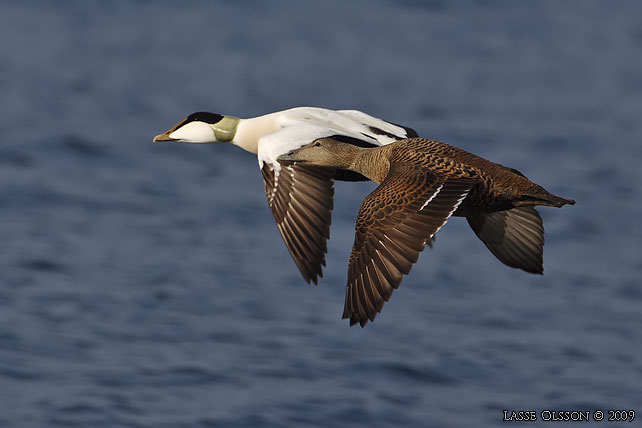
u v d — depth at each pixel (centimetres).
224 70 2877
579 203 1872
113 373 1075
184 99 2570
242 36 3306
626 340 1259
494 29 3625
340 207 1678
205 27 3412
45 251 1476
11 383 1038
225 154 2156
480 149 2228
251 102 2564
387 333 1230
